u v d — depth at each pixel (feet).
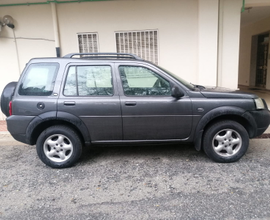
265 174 11.65
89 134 12.70
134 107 12.36
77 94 12.55
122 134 12.76
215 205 9.36
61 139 12.80
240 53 46.75
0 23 22.70
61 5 22.62
